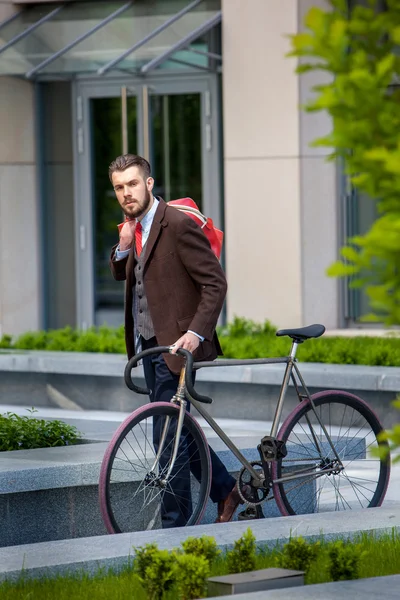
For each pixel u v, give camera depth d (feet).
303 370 79.92
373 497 49.55
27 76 120.67
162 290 43.57
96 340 99.04
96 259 134.82
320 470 47.21
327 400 47.39
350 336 111.14
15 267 132.87
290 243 117.91
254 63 118.21
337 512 43.68
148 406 42.09
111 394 89.66
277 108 117.70
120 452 46.11
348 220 120.78
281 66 117.08
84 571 36.32
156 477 43.24
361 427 49.39
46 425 53.21
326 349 85.61
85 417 86.02
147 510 45.78
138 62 116.98
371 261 22.40
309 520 42.11
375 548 38.60
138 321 44.73
